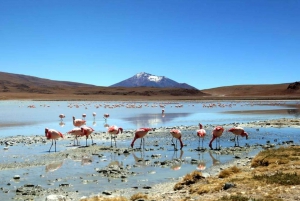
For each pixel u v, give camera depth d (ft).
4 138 98.78
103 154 75.51
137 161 69.00
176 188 48.93
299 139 99.50
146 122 148.97
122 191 48.57
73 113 205.67
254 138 101.65
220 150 82.23
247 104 324.80
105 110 235.20
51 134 78.43
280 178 44.29
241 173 51.67
